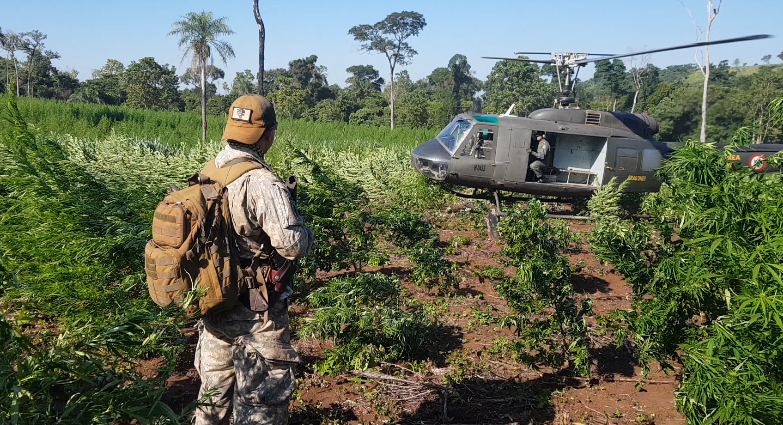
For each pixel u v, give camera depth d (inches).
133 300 163.6
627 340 205.3
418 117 2839.6
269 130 114.2
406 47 3181.6
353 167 612.7
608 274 304.0
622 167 429.4
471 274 293.7
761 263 123.8
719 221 136.3
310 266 244.2
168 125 1382.9
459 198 515.2
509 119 426.0
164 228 101.0
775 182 143.6
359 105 3425.2
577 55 451.8
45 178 211.2
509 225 188.4
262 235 107.9
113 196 236.8
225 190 106.2
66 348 87.7
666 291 154.6
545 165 439.8
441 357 193.8
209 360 111.2
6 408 80.0
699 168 149.4
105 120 1175.6
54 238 183.0
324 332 185.6
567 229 323.3
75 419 83.5
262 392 107.7
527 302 176.7
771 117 158.4
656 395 172.6
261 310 107.4
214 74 3139.8
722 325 133.2
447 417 155.7
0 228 194.4
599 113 435.5
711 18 991.0
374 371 178.5
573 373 182.4
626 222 176.6
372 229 293.0
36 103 1389.0
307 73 4301.2
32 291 159.9
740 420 124.0
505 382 176.9
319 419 153.9
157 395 89.2
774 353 124.6
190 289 101.1
